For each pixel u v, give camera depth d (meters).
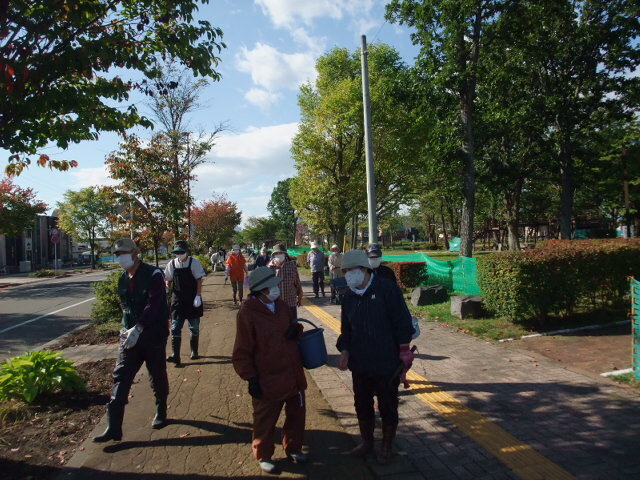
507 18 14.84
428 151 20.61
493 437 3.76
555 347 6.24
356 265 3.53
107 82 5.61
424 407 4.53
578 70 21.41
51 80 4.94
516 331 7.20
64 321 12.12
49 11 4.64
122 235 12.84
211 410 4.78
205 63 5.85
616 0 19.59
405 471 3.33
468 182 16.33
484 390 4.86
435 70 16.03
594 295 7.68
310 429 4.19
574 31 20.45
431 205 49.78
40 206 28.94
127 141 12.15
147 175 12.53
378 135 22.48
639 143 15.23
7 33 4.47
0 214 27.25
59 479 3.43
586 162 22.70
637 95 20.64
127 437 4.18
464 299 8.65
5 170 5.90
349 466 3.46
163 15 5.63
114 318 10.09
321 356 3.67
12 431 4.36
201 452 3.81
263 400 3.43
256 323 3.42
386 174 23.41
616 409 4.11
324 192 23.95
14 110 4.64
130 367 4.17
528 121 20.94
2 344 9.19
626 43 20.22
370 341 3.47
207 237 38.16
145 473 3.49
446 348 6.66
